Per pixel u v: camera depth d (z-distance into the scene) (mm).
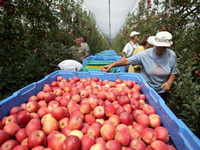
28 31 3404
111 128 1277
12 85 2637
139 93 2293
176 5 3629
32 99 1902
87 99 1793
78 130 1335
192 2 3305
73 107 1667
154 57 2504
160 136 1279
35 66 3488
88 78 2834
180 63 2533
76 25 6391
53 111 1506
